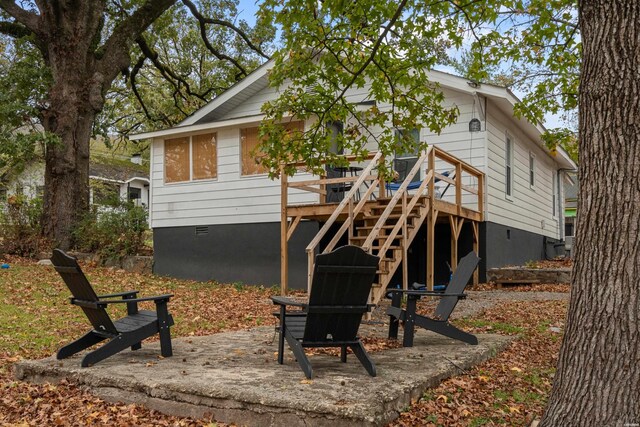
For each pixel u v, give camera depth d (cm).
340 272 454
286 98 769
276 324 827
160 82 2938
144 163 3388
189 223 1579
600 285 322
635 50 321
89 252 1677
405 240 987
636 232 316
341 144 820
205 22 2208
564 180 2455
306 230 1412
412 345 615
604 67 329
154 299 549
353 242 1033
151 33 2289
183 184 1593
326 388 419
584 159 338
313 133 809
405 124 810
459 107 1378
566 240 2066
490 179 1382
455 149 1383
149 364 514
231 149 1523
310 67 744
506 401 462
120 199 1836
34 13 1712
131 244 1673
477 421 409
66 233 1678
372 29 713
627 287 315
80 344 553
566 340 338
